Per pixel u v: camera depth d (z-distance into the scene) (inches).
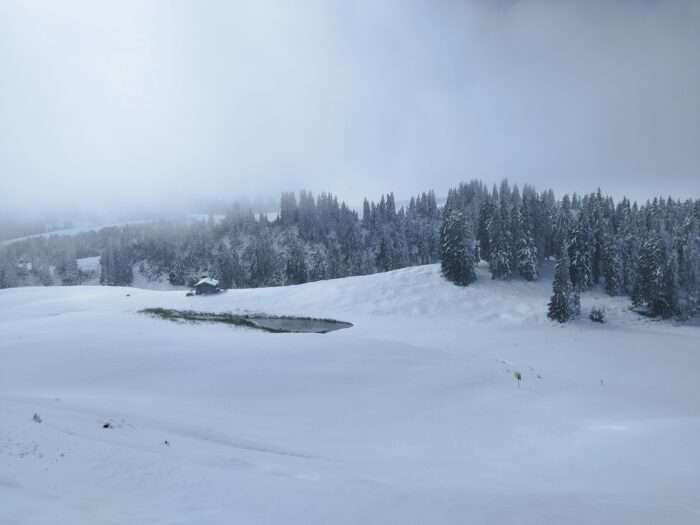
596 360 1625.2
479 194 6565.0
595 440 729.6
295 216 6432.1
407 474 560.7
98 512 323.0
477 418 909.2
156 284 5467.5
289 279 4220.0
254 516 346.6
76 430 551.8
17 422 520.7
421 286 2871.6
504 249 2913.4
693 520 381.4
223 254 4685.0
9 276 4985.2
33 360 1189.1
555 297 2289.6
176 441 590.6
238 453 567.5
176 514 340.2
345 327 2290.8
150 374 1119.6
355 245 5201.8
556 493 450.3
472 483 521.0
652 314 2372.0
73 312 2348.7
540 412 927.7
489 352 1724.9
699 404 1045.8
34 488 353.1
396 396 1048.8
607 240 2741.1
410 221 5639.8
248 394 1023.6
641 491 485.1
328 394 1047.0
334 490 402.6
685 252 2488.9
